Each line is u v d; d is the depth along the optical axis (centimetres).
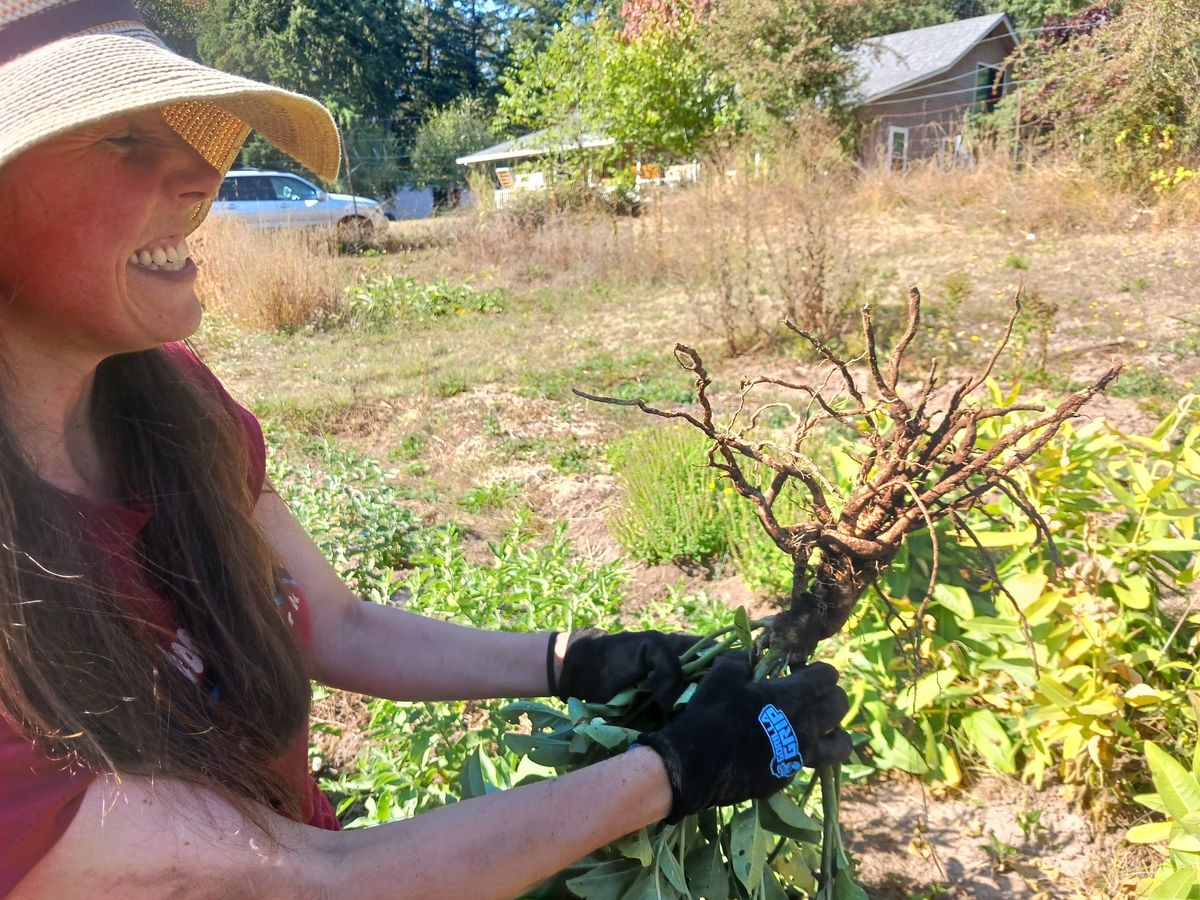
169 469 113
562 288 1234
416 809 236
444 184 3403
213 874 91
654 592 438
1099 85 1265
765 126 1628
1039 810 268
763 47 1694
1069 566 284
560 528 396
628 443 594
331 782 286
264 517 141
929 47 2458
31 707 84
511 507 544
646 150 1709
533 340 955
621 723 147
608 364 816
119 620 95
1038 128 1491
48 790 84
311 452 645
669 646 148
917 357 723
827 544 137
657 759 117
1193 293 851
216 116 117
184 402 118
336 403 740
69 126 80
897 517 138
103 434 111
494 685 151
